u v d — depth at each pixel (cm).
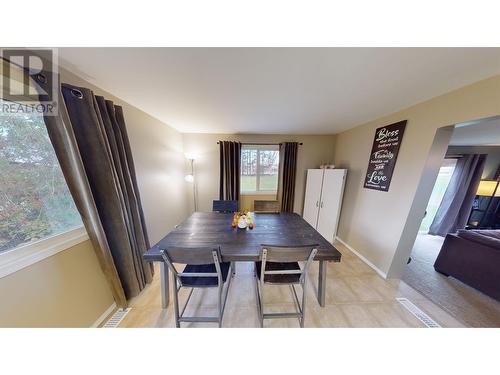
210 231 172
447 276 214
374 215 233
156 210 242
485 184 343
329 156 351
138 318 148
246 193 359
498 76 120
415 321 148
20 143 102
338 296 175
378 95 163
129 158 172
